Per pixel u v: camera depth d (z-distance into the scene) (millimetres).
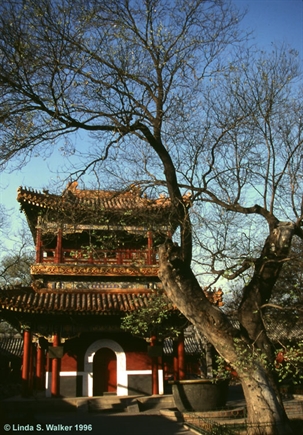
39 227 34125
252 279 18000
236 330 16984
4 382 50938
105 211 20500
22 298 30859
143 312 21891
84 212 21531
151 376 32844
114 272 34031
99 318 32344
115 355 33094
